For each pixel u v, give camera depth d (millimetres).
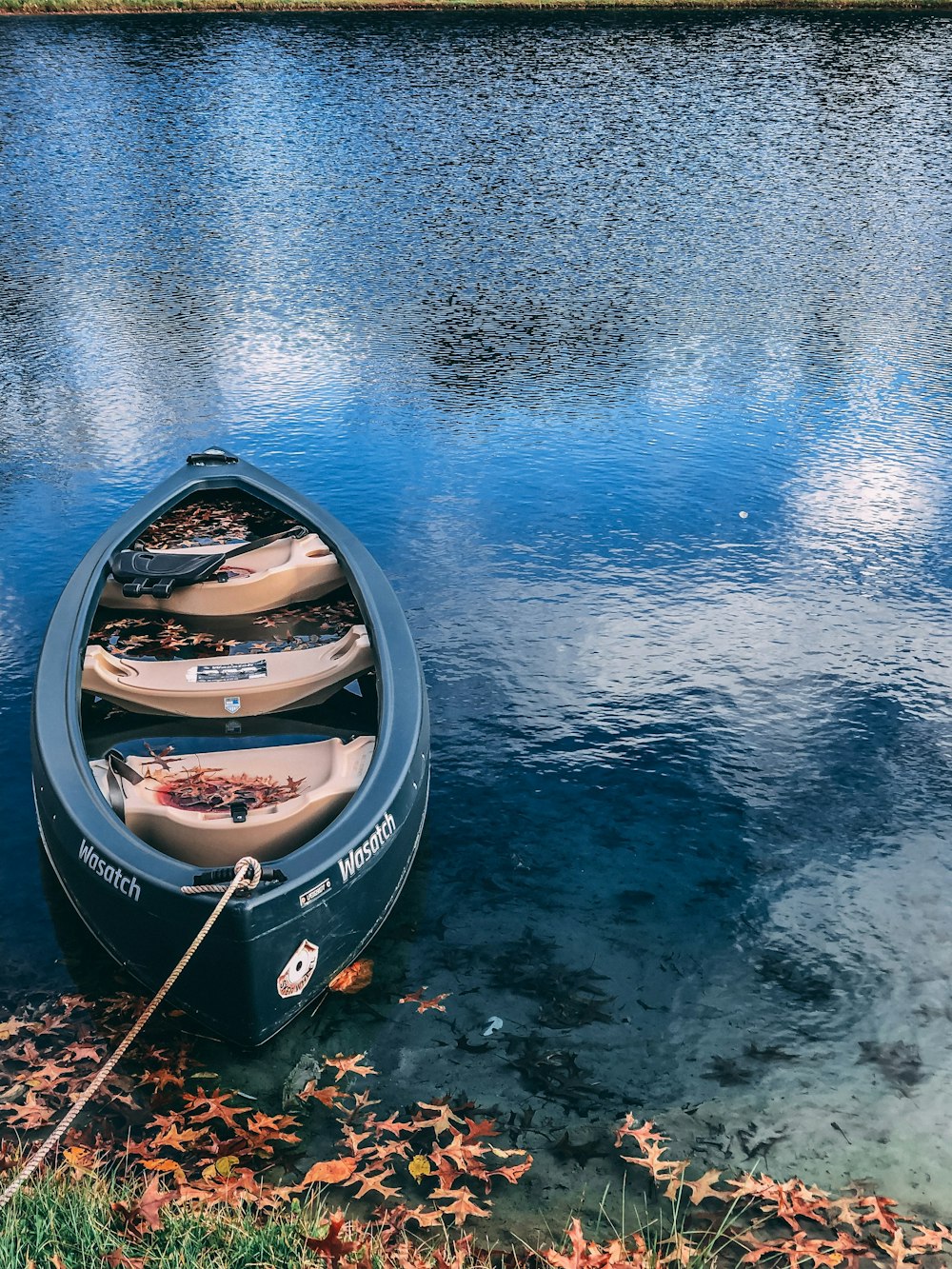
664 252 19719
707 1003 5766
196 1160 4809
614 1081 5312
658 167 25156
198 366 14859
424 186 23516
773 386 14234
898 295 17703
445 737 7855
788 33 39500
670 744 7816
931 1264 4445
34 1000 5672
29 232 20469
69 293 17547
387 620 7602
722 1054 5473
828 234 20797
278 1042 5488
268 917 4902
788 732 7949
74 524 10867
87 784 5805
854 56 36500
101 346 15531
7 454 12352
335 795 6012
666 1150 4957
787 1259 4480
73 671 6898
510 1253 4457
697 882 6598
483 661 8742
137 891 5090
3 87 31609
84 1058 5324
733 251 19797
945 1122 5129
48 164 24828
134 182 23625
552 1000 5777
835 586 9820
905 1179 4848
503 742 7812
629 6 43062
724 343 15695
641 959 6043
